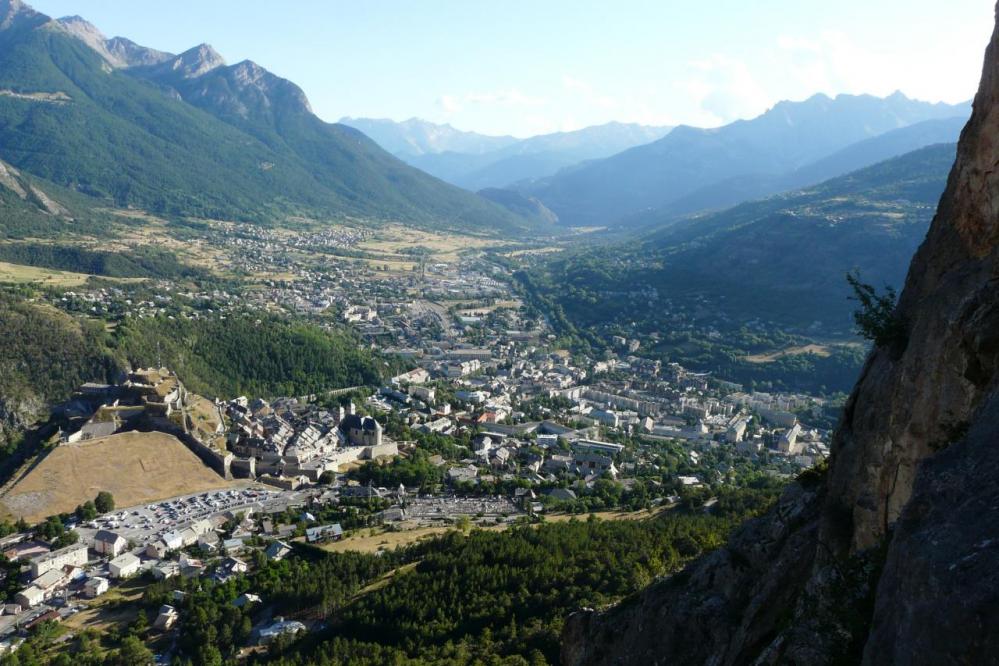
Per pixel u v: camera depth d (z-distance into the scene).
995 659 23.91
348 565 181.38
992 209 46.91
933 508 30.81
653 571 139.12
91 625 168.75
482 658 121.75
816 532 58.03
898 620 28.95
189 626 162.50
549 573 149.00
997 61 48.75
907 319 54.84
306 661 140.25
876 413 52.53
